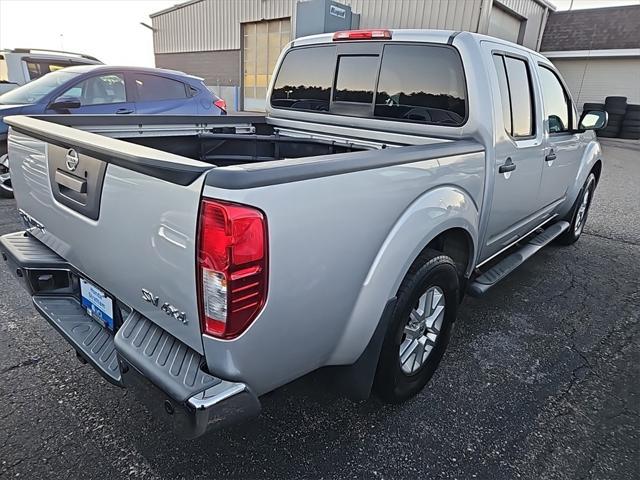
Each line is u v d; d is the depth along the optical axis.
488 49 2.70
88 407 2.25
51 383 2.41
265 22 17.36
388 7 13.04
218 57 19.83
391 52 2.91
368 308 1.86
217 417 1.42
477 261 2.88
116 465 1.92
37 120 2.30
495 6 13.12
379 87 3.01
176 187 1.39
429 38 2.72
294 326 1.58
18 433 2.07
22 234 2.43
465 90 2.59
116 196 1.61
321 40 3.31
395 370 2.19
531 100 3.13
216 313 1.40
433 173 2.10
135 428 2.13
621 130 17.84
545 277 4.18
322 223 1.55
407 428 2.21
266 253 1.39
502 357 2.86
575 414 2.37
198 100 7.00
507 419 2.31
